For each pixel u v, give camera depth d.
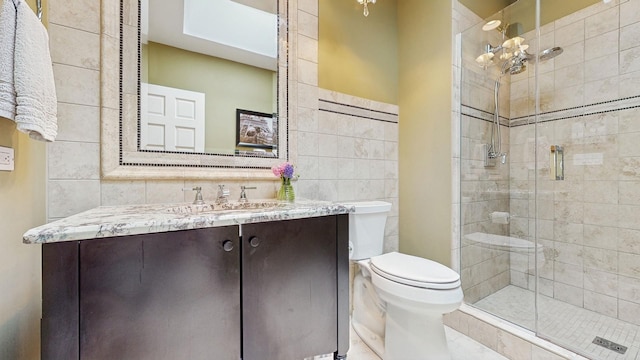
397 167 2.06
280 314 0.98
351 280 1.75
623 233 1.56
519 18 1.89
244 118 1.46
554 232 1.82
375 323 1.45
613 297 1.58
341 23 1.78
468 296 1.75
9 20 0.67
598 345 1.28
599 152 1.64
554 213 1.82
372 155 1.92
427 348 1.17
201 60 1.35
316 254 1.07
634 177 1.52
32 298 0.92
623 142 1.55
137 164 1.18
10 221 0.78
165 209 1.05
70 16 1.05
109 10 1.12
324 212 1.07
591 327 1.46
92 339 0.71
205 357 0.85
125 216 0.86
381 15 1.99
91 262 0.71
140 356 0.76
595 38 1.65
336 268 1.12
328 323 1.09
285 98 1.57
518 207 1.99
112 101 1.13
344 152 1.78
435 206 1.81
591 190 1.67
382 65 1.99
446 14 1.76
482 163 1.88
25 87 0.70
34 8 0.92
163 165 1.24
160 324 0.78
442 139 1.78
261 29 1.51
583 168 1.71
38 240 0.64
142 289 0.76
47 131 0.79
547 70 1.86
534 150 1.92
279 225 0.99
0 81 0.65
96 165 1.10
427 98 1.87
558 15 1.82
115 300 0.73
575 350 1.21
